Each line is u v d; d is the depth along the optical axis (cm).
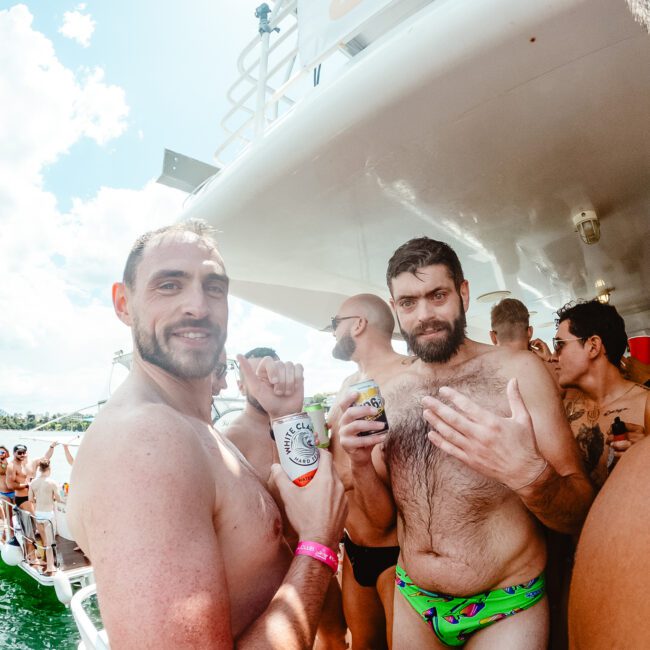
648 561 58
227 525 103
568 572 185
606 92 158
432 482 155
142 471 84
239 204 215
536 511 127
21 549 879
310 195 212
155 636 75
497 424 116
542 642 139
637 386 208
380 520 176
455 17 142
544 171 213
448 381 164
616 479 70
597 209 260
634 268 371
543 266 348
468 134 177
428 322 162
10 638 705
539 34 134
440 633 150
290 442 121
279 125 197
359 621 212
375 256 289
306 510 117
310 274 310
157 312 115
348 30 169
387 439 171
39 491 848
